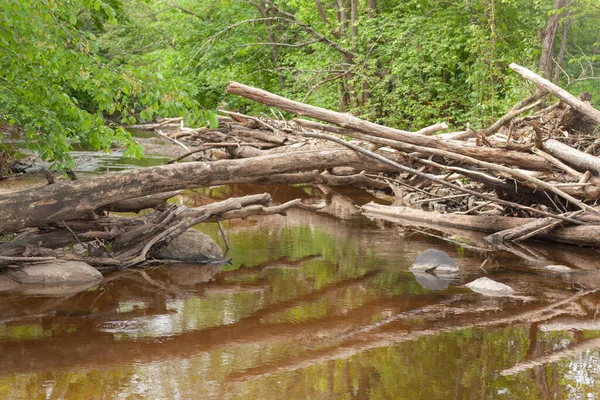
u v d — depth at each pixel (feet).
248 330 18.62
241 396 14.01
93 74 24.73
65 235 24.71
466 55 62.95
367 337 18.10
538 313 20.43
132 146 25.77
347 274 25.23
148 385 14.58
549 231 31.45
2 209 22.56
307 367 15.84
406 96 59.98
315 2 73.67
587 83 61.21
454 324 19.29
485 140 31.17
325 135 29.55
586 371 15.67
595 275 25.35
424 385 14.74
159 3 84.74
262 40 82.43
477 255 28.73
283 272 25.50
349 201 44.83
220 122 50.21
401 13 65.62
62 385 14.51
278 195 47.14
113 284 23.30
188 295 22.08
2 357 16.17
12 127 49.14
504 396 14.16
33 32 23.22
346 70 66.33
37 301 21.02
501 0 59.93
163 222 26.68
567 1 61.36
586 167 29.94
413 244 30.94
